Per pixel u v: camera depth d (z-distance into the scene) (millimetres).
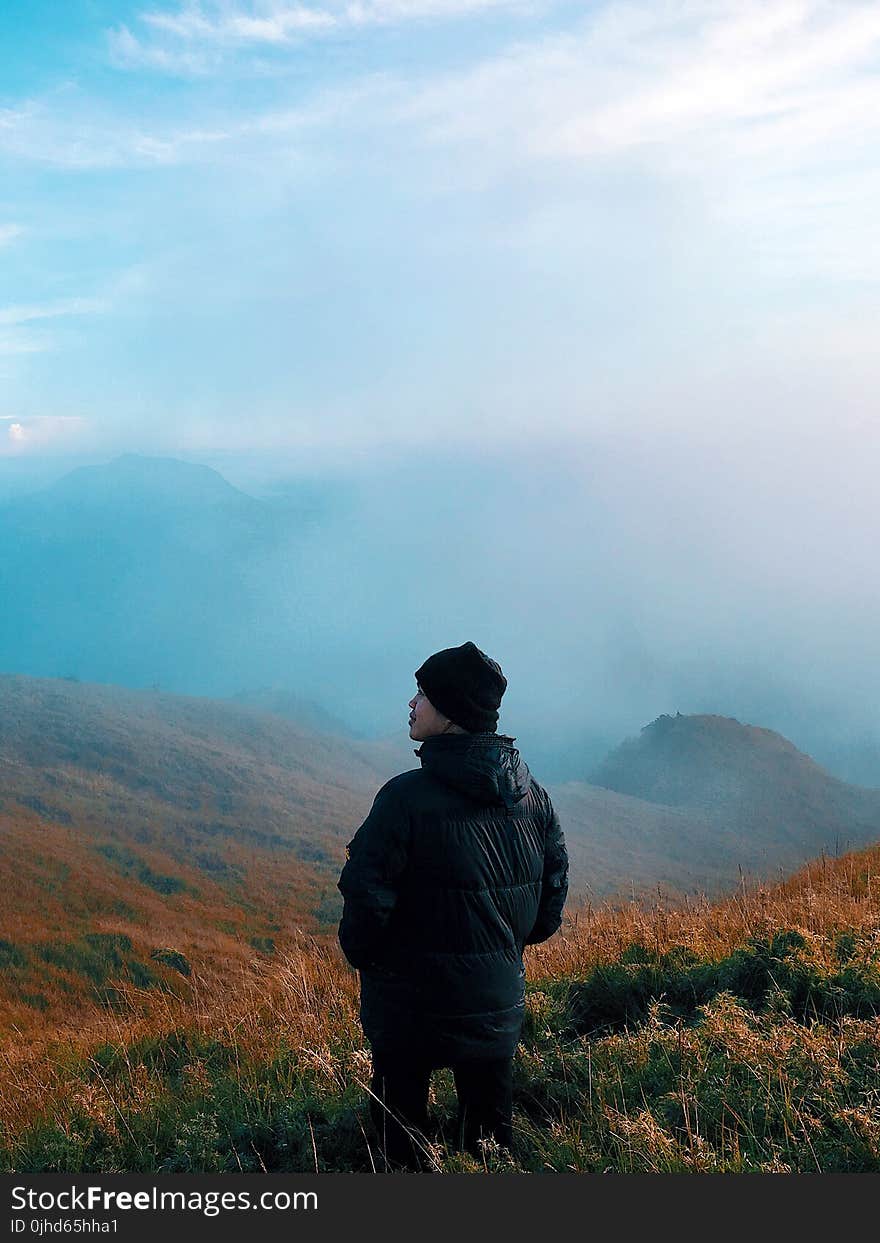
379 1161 3678
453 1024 3086
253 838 142625
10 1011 61000
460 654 3205
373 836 3051
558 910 3393
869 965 4574
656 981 5223
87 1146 4270
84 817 138000
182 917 100062
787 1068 3715
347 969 6973
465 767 3100
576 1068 4230
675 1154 3242
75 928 85438
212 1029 5992
